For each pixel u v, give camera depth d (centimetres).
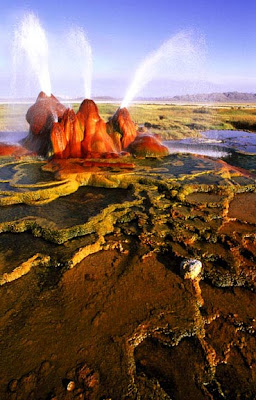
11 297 271
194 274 302
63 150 640
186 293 285
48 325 243
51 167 586
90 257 330
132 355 225
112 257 332
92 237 359
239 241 355
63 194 483
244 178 572
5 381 200
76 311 257
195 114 2041
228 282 307
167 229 376
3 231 376
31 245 343
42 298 271
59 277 296
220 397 210
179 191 477
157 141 736
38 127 726
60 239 346
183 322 255
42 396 192
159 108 2609
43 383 199
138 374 216
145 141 707
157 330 248
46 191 467
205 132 1423
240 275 312
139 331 244
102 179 530
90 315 254
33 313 254
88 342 230
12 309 257
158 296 280
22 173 558
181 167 610
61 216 396
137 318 255
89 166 592
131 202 446
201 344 242
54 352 221
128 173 547
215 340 250
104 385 202
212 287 305
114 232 381
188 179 530
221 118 1858
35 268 310
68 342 229
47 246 341
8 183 503
